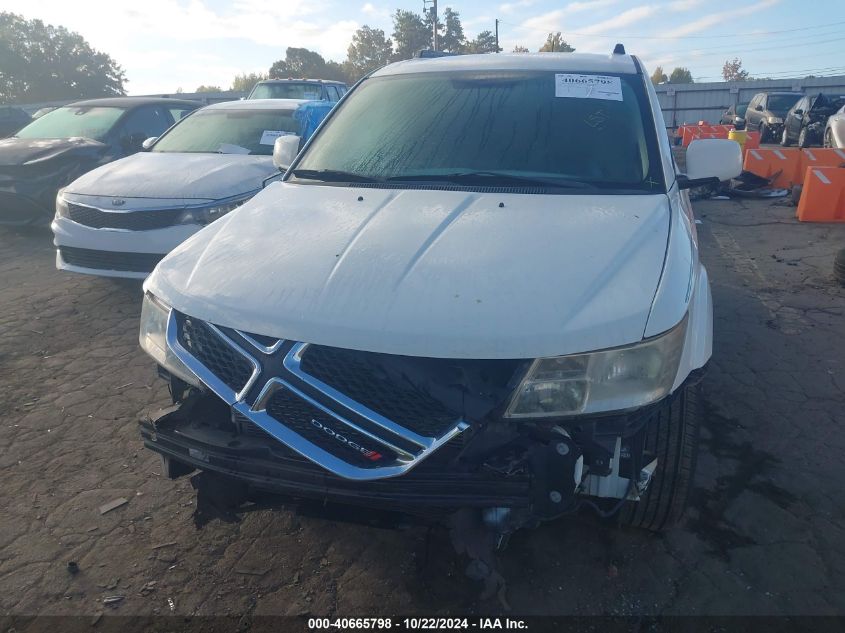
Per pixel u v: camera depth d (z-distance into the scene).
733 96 34.56
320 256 2.45
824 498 3.22
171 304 2.47
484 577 2.41
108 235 5.65
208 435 2.40
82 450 3.66
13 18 54.88
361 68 76.31
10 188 7.92
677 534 2.98
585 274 2.25
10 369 4.67
